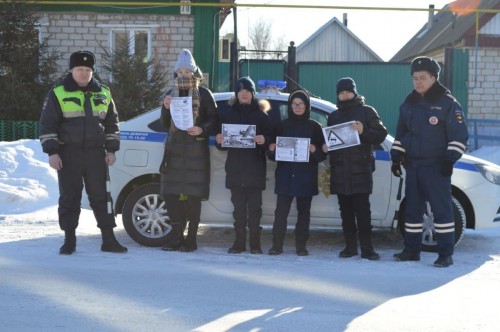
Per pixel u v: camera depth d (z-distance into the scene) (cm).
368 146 675
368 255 679
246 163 684
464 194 721
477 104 2200
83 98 661
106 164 677
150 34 1716
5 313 469
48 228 830
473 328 450
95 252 682
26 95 1512
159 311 478
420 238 672
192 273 596
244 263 645
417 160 651
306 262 658
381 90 1886
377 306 502
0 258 643
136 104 1516
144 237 724
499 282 585
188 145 682
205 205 731
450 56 2125
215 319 461
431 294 540
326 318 469
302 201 691
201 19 1709
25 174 1052
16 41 1559
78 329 437
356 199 679
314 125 685
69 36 1712
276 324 453
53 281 557
